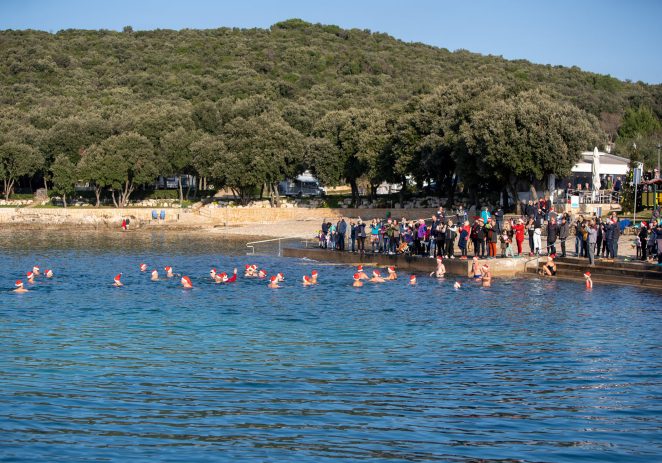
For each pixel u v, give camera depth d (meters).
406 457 17.30
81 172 110.25
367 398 21.89
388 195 112.75
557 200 74.94
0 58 188.88
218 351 28.14
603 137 110.38
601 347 28.36
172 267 58.66
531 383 23.44
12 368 25.27
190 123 127.69
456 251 58.91
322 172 108.81
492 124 75.50
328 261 62.88
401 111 105.94
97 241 84.19
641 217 62.44
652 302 38.44
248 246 77.38
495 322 33.81
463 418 20.08
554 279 47.72
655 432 18.97
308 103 154.25
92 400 21.58
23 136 122.06
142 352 27.94
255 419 19.94
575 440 18.41
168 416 20.16
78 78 181.88
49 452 17.47
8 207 112.12
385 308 38.19
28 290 45.53
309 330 32.41
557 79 198.62
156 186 136.75
